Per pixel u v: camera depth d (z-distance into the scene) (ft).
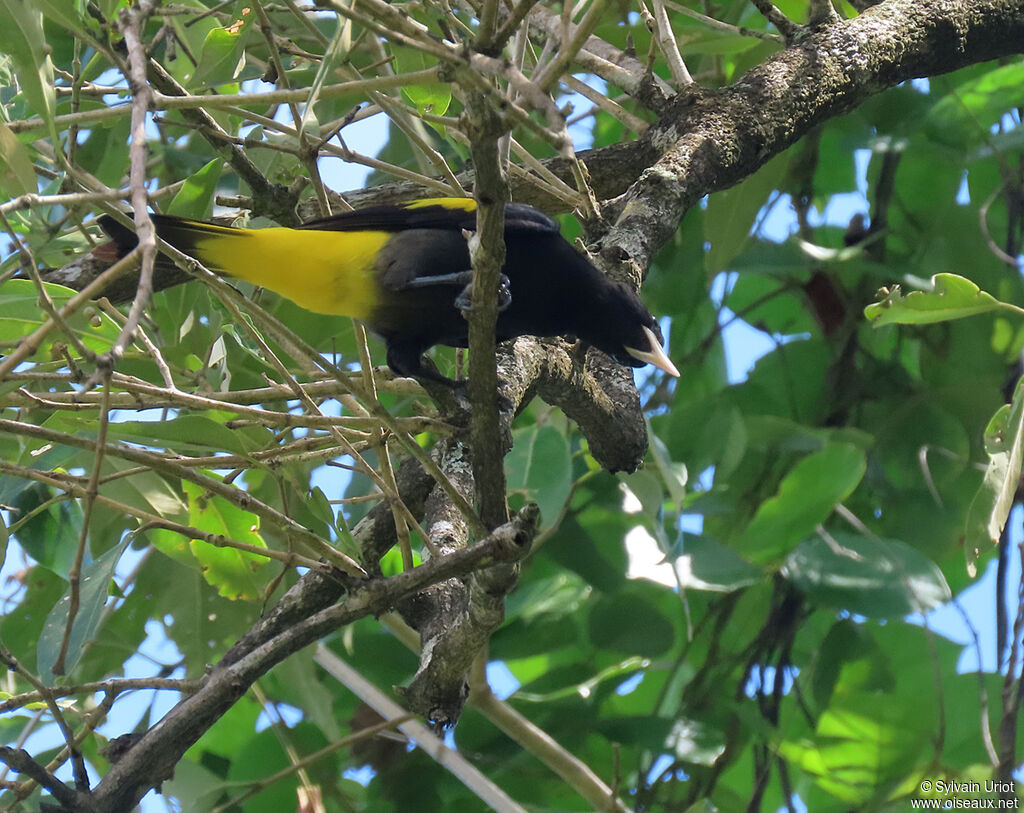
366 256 25.55
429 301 25.77
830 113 34.91
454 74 15.65
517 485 32.04
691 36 36.52
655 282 44.01
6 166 19.66
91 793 19.44
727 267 41.55
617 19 38.29
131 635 33.12
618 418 28.66
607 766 37.96
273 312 34.45
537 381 26.86
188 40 26.78
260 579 27.53
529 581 40.09
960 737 37.86
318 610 25.61
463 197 26.78
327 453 24.41
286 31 33.76
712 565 35.55
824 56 34.71
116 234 24.50
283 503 23.27
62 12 20.18
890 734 37.91
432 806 37.63
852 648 39.06
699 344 45.44
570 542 38.09
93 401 23.93
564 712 38.22
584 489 39.83
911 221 44.65
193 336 31.07
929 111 41.11
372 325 26.63
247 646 25.13
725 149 32.42
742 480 42.37
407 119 28.76
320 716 32.24
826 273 44.19
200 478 20.11
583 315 28.02
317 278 25.61
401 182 34.73
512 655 38.83
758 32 35.06
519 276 27.09
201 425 22.00
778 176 37.04
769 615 38.45
